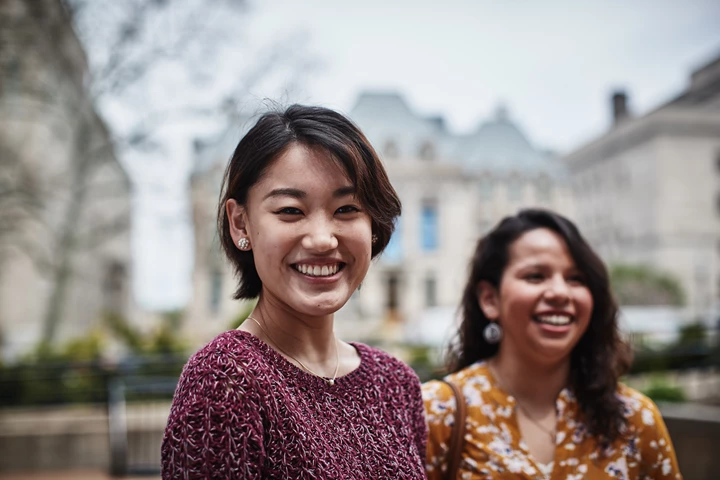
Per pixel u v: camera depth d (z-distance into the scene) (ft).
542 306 6.67
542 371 6.80
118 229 50.49
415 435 5.41
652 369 31.60
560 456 6.50
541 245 6.88
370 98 137.49
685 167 120.47
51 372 25.76
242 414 4.06
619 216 126.62
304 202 4.44
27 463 20.79
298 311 4.62
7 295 72.84
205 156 46.11
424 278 124.67
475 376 7.00
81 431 21.31
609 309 6.95
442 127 149.89
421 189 127.65
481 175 133.08
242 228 4.78
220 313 97.35
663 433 6.66
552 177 134.92
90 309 101.04
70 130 55.62
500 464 6.42
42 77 47.57
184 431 4.01
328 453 4.35
